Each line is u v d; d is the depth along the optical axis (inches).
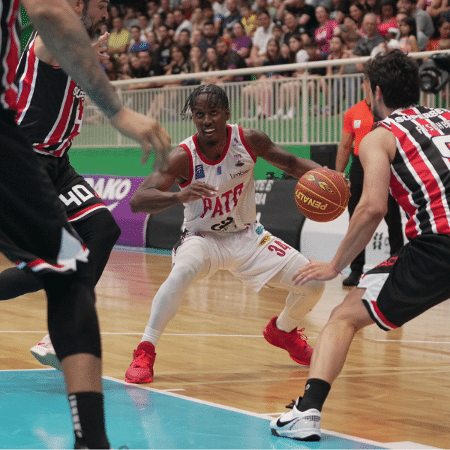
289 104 973.8
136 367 328.8
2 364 354.0
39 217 163.2
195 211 358.6
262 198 913.5
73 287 167.9
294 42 1015.6
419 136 251.9
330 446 234.8
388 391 322.7
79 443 159.3
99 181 1145.4
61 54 147.9
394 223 663.1
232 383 330.3
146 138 151.6
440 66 741.9
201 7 1285.7
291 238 856.3
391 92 263.9
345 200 311.9
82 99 305.6
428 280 240.7
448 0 946.7
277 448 230.5
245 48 1149.7
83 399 159.8
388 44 835.4
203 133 342.3
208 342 428.5
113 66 1296.8
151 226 1035.3
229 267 368.5
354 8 1013.2
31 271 163.3
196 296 614.9
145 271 776.3
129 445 230.1
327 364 243.6
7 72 164.6
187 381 332.2
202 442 235.3
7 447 224.2
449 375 359.6
